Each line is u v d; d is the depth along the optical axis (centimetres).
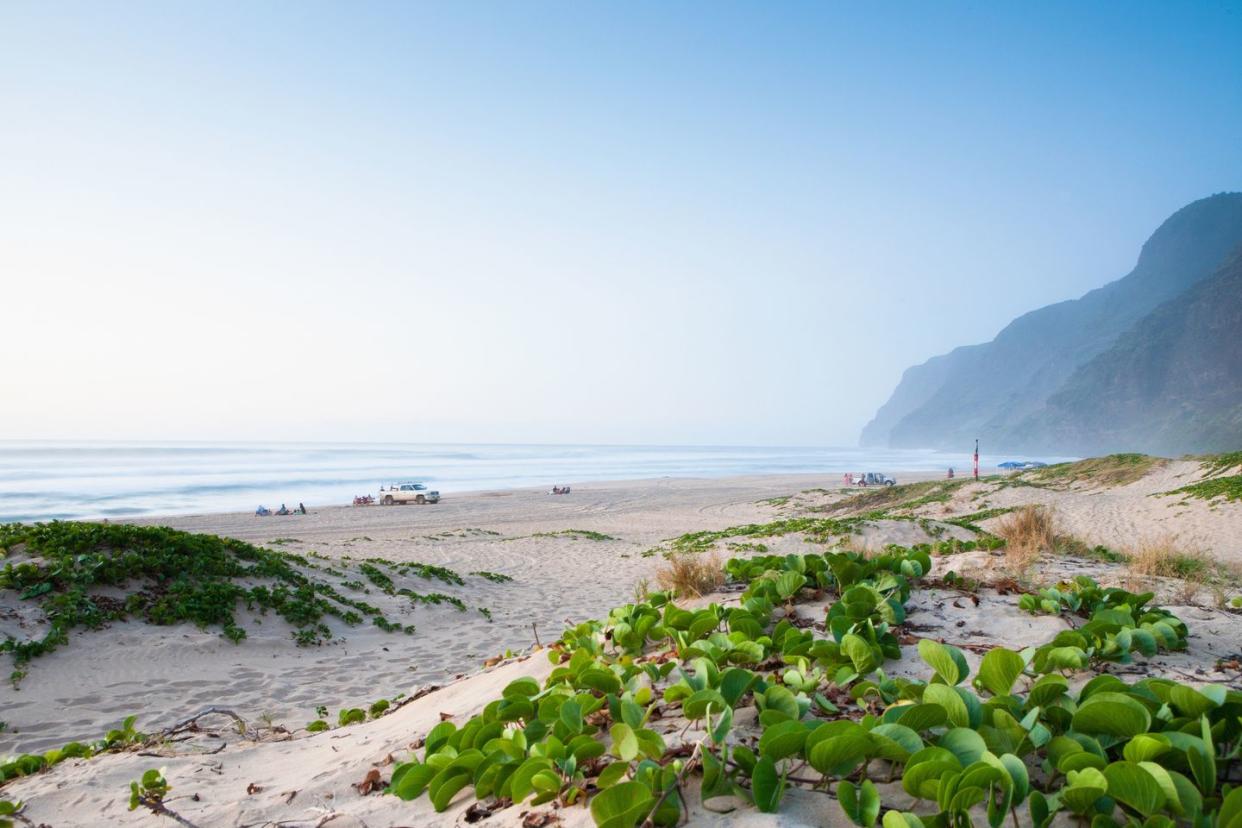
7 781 420
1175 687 257
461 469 8494
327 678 776
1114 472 2877
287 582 1033
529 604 1225
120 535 966
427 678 795
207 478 6056
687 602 599
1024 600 481
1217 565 895
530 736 324
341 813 300
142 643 781
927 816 218
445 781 290
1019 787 224
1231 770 245
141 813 329
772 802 235
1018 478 3195
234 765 414
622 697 336
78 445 17725
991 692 317
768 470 9531
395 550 1917
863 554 607
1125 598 473
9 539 910
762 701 299
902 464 12738
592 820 246
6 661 698
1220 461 2409
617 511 3541
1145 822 202
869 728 271
